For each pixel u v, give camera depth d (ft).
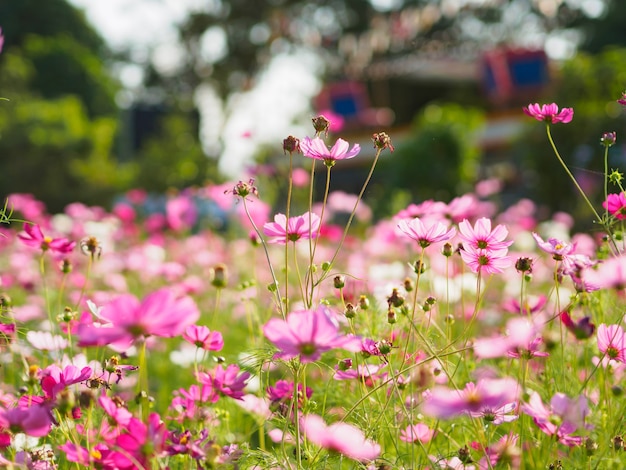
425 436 5.10
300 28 93.30
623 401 4.98
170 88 95.35
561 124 33.30
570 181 32.89
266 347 5.40
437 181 40.96
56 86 107.24
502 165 50.96
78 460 3.78
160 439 3.68
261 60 92.63
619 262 4.32
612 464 4.33
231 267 16.11
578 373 6.38
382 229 12.59
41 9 114.42
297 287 10.25
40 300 11.89
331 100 60.44
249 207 12.78
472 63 71.15
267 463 4.64
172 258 18.94
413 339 6.03
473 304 9.95
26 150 68.64
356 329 6.46
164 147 55.57
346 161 58.44
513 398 4.64
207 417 4.64
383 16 92.89
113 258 15.61
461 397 3.45
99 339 3.15
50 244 6.28
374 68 82.02
